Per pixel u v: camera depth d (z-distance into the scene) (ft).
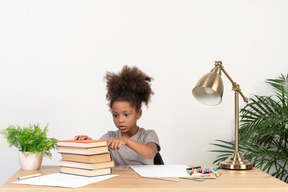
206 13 10.37
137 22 10.30
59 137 10.11
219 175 4.66
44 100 10.11
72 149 4.68
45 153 5.32
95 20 10.25
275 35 10.43
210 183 4.18
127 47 10.27
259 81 10.38
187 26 10.35
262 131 8.68
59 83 10.16
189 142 10.33
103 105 10.23
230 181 4.31
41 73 10.12
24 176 4.56
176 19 10.34
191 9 10.36
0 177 9.95
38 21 10.16
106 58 10.24
